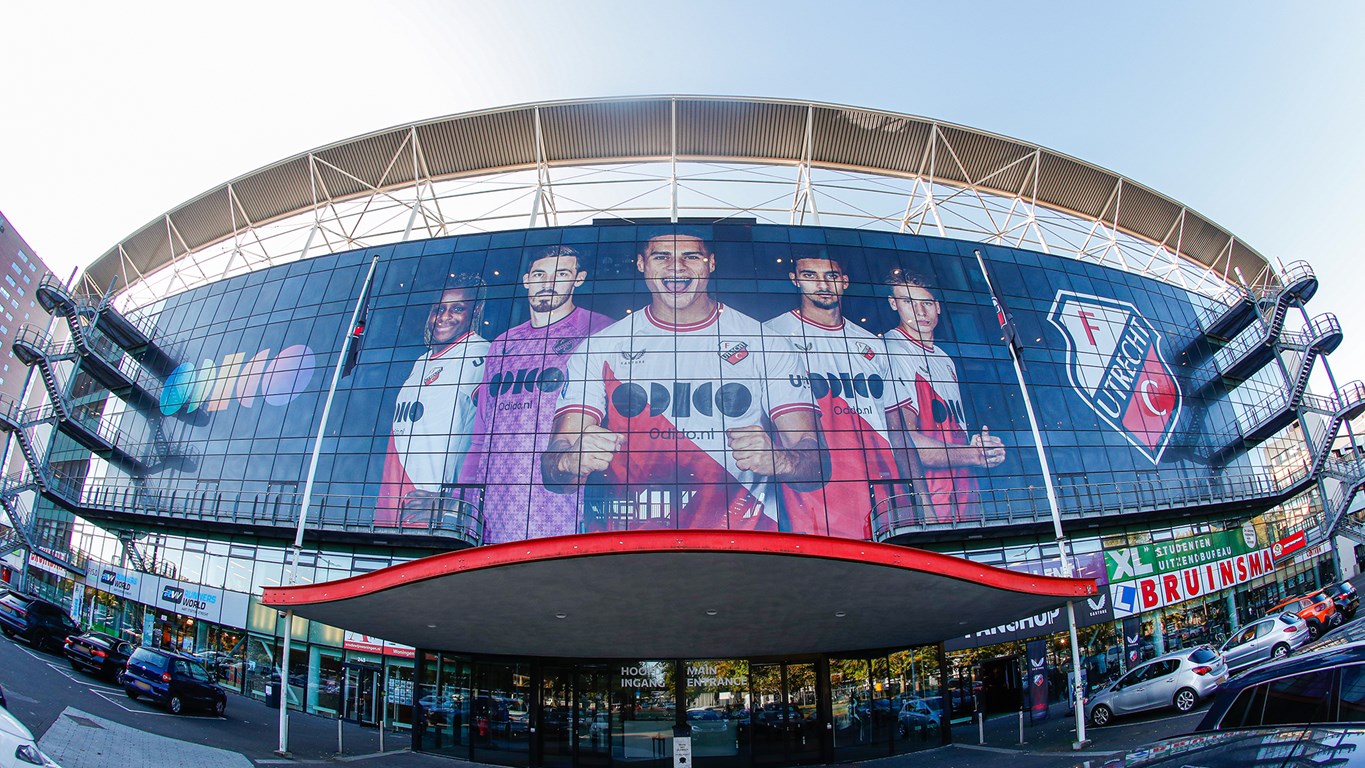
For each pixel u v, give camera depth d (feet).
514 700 72.64
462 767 67.00
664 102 145.38
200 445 125.59
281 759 60.54
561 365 115.55
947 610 61.46
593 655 71.26
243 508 115.85
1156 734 57.41
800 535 48.29
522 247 127.44
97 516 129.18
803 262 125.18
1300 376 135.13
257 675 108.06
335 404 119.65
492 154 152.05
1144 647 109.91
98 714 64.13
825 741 69.72
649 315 119.03
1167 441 127.44
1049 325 128.77
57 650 98.58
